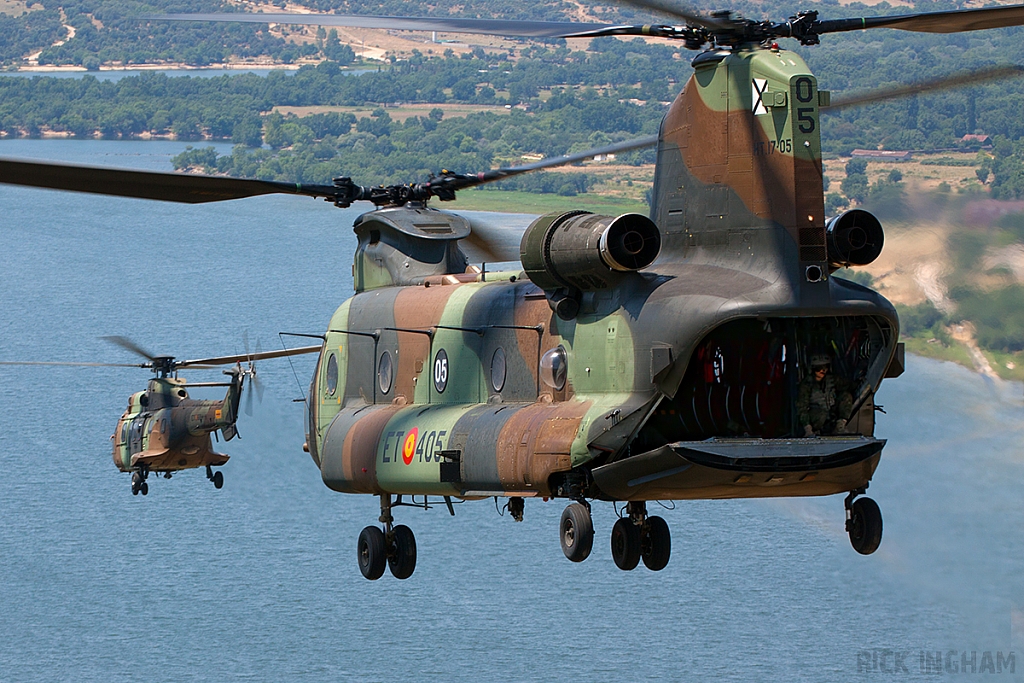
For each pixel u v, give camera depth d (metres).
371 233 72.12
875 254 48.78
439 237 69.00
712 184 50.38
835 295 47.28
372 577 66.38
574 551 51.19
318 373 73.62
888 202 130.25
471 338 61.06
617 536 57.81
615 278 51.28
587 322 52.91
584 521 51.25
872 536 50.59
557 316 55.00
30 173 51.50
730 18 50.16
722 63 50.47
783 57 49.56
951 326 126.06
